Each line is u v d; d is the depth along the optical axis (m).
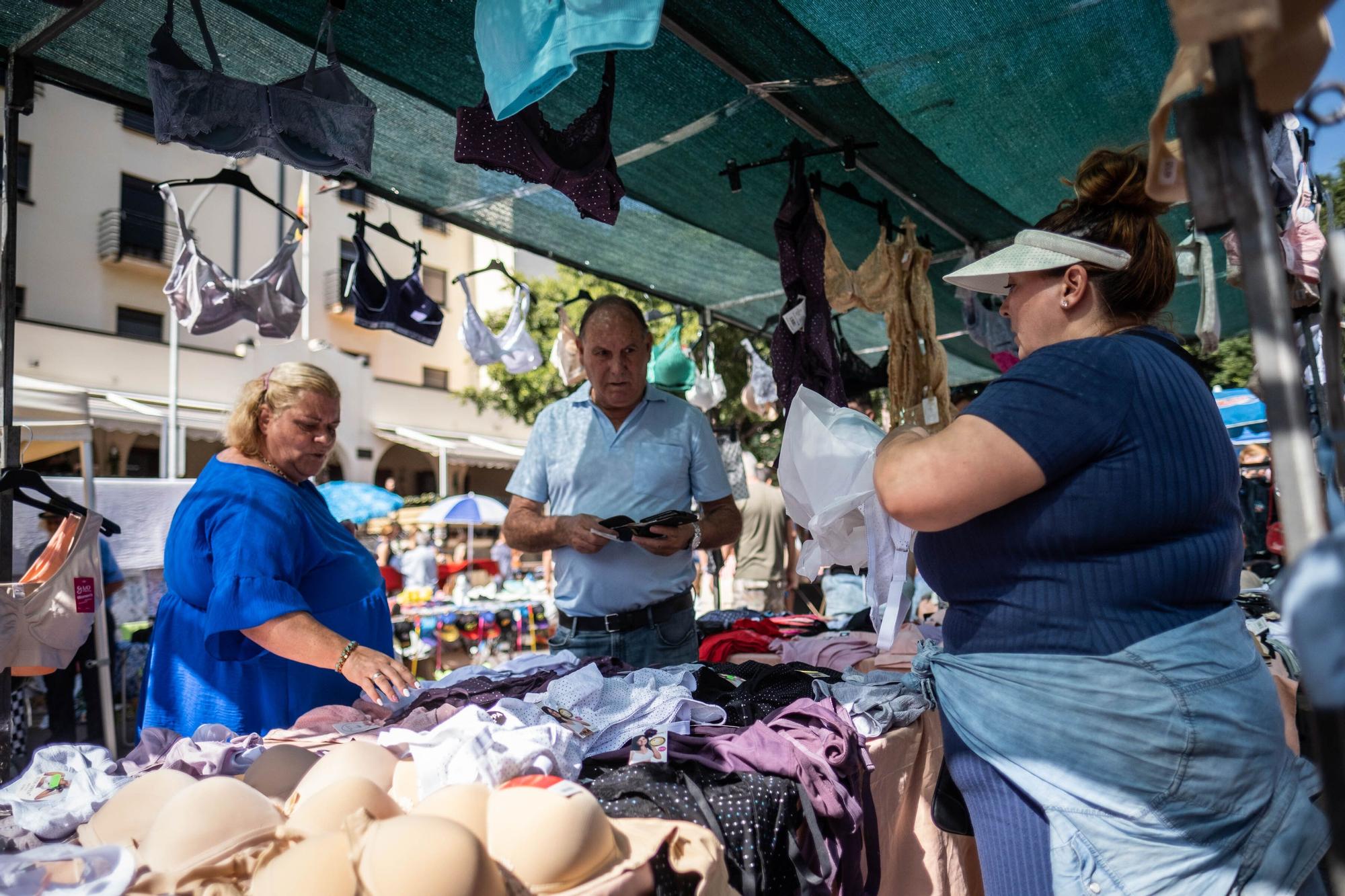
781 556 6.82
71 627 2.63
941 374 4.04
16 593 2.54
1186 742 1.20
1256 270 0.75
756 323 6.33
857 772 1.67
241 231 16.86
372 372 19.03
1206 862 1.21
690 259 4.87
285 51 2.75
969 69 2.86
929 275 5.19
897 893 1.90
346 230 18.61
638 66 2.87
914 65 2.82
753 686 2.04
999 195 4.00
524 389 16.14
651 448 2.91
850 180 3.94
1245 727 1.22
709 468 2.97
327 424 2.22
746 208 4.15
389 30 2.60
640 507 2.88
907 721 1.96
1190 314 5.88
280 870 0.98
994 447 1.23
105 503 6.83
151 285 15.88
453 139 3.30
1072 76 2.96
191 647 2.04
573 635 2.84
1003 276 1.65
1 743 2.49
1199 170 0.78
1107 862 1.24
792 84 2.90
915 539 1.54
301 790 1.32
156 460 17.09
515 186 3.71
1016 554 1.31
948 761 1.46
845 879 1.56
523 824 1.05
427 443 17.69
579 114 3.16
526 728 1.46
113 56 2.63
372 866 0.95
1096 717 1.24
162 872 1.06
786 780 1.52
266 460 2.21
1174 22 0.79
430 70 2.81
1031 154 3.55
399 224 19.41
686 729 1.71
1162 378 1.29
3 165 2.53
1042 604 1.29
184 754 1.54
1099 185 1.42
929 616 3.43
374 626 2.31
